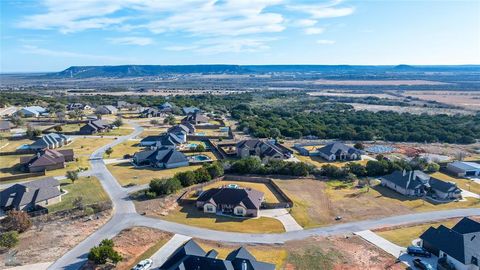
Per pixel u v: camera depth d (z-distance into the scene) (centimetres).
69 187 9125
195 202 8181
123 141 14625
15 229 6531
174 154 11388
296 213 7688
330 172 10231
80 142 14312
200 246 6131
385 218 7512
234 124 19038
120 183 9450
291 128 17088
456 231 6378
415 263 5709
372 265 5697
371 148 13925
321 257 5894
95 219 7138
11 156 12088
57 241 6256
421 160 11044
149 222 7088
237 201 7700
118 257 5528
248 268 5075
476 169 10625
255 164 10419
